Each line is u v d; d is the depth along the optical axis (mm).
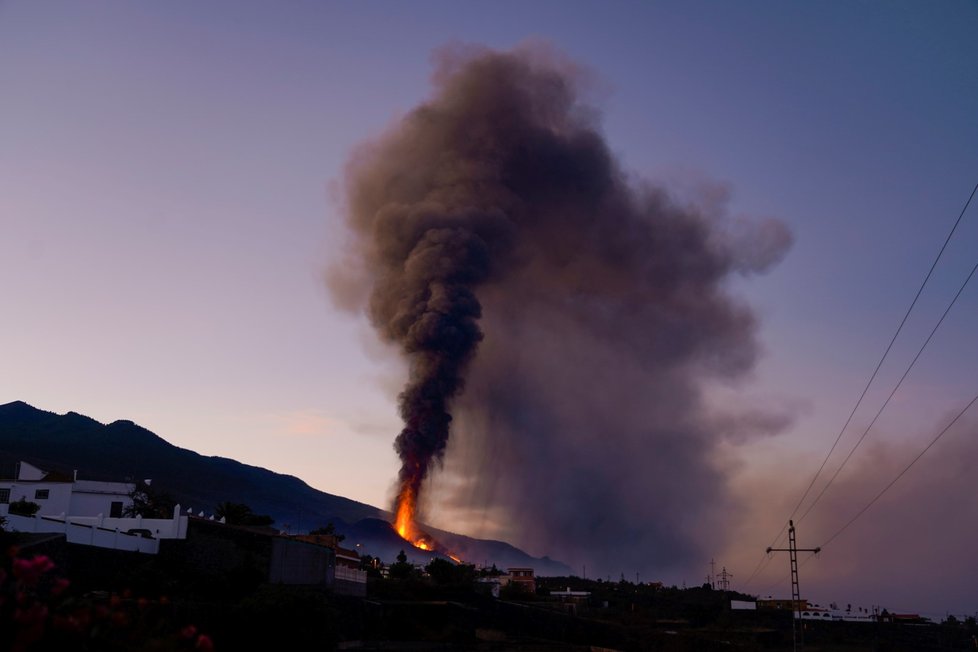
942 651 100625
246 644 43625
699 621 109938
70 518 61625
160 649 15539
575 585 140375
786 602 134500
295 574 58781
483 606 77125
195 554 60406
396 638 65938
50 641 14250
